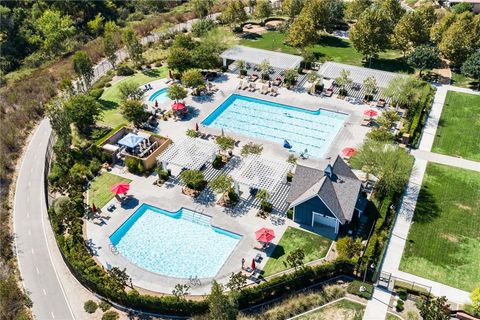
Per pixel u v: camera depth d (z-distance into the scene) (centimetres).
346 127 8050
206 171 7056
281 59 9800
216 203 6488
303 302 5050
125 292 5062
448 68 9919
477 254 5606
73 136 7988
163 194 6681
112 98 9175
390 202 6162
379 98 8831
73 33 12625
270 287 5075
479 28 9312
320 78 9162
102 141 7494
